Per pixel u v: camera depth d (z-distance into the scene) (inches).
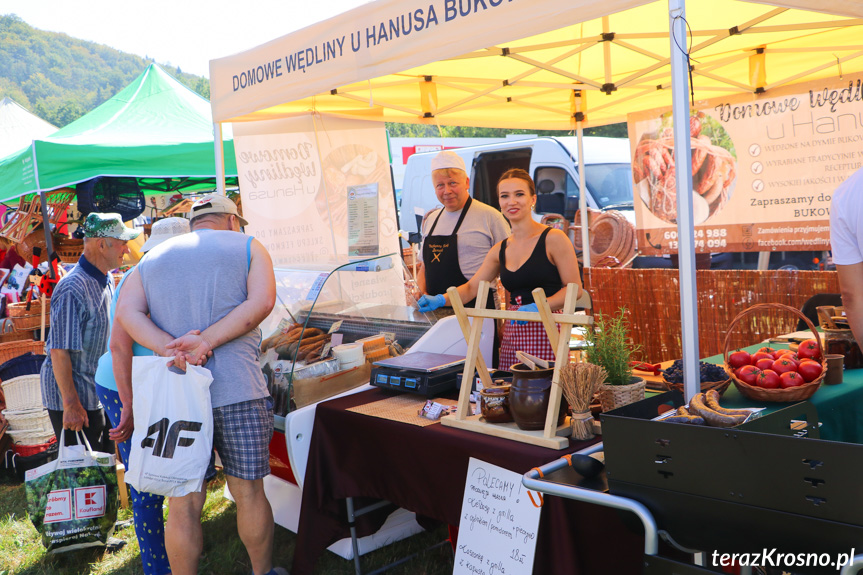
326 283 121.0
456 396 109.7
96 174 221.5
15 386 187.9
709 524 59.0
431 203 355.9
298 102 187.5
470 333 95.3
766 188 189.0
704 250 204.4
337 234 203.0
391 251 210.8
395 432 98.5
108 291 141.1
